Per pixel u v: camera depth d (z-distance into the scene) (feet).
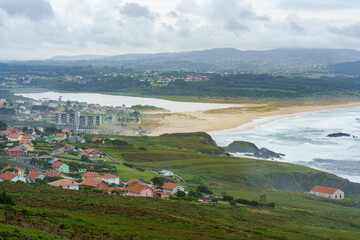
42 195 306.76
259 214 375.86
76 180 476.13
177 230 243.40
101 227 214.69
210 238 233.55
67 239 177.06
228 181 569.23
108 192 416.05
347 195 556.51
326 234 315.58
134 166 611.88
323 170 655.35
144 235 212.84
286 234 292.81
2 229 168.55
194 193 450.71
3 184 348.18
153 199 377.71
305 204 459.73
